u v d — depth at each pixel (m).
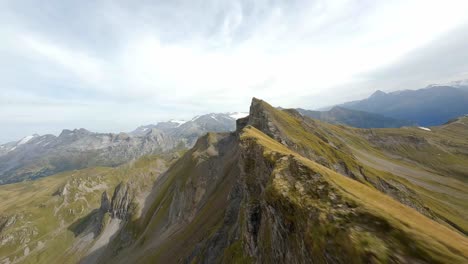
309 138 107.81
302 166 30.23
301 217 22.22
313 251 18.14
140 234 187.38
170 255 99.19
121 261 160.75
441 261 13.50
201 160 178.25
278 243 26.30
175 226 144.75
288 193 26.20
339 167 97.44
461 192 170.00
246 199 49.81
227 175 138.38
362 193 23.80
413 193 113.56
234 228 56.59
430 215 95.19
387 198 24.30
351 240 16.09
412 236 15.14
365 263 14.58
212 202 115.19
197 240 84.44
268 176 40.47
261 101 125.62
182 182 175.00
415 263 13.70
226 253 48.34
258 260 32.84
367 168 114.88
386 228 16.25
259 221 39.62
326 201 21.75
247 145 57.75
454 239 16.44
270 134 91.75
